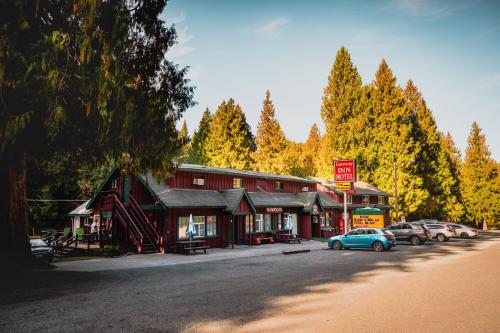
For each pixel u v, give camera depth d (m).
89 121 13.70
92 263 19.33
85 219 38.09
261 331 7.36
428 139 62.59
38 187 39.72
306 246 29.83
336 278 13.98
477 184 66.94
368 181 56.53
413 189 53.25
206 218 28.12
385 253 24.11
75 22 12.30
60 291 11.66
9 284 12.77
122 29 12.05
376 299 10.21
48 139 14.30
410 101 65.94
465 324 7.69
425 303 9.64
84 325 7.82
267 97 68.81
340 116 58.69
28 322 8.09
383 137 55.00
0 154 14.05
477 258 20.22
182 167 28.62
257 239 30.91
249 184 35.12
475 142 68.62
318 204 38.72
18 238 15.12
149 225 26.00
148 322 8.02
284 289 11.79
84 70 12.24
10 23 11.18
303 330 7.39
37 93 11.42
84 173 44.62
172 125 15.56
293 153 72.12
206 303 9.84
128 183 27.86
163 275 15.04
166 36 15.39
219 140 62.88
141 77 14.84
